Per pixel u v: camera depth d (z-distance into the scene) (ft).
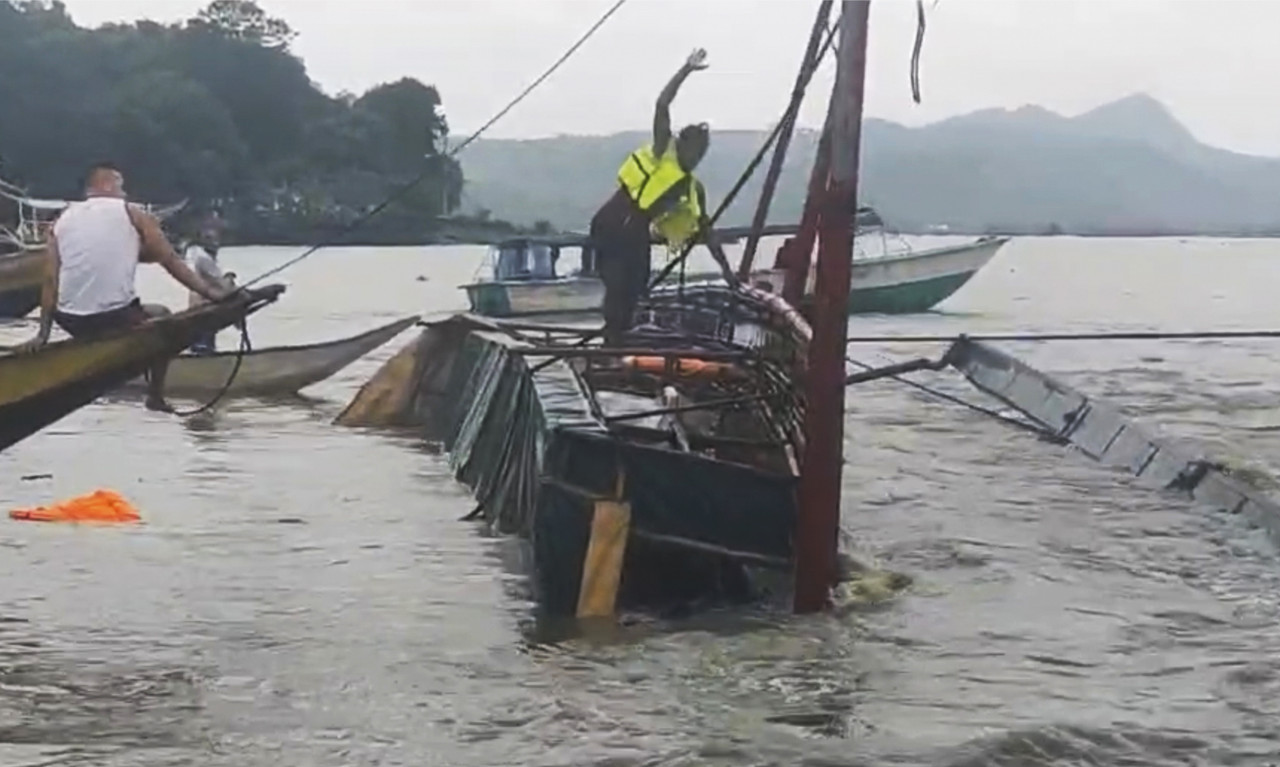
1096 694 32.45
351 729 29.91
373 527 48.08
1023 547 45.78
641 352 46.16
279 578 41.52
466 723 30.17
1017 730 29.99
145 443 65.36
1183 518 49.70
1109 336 63.57
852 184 35.99
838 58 35.73
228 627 36.94
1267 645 36.09
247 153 439.22
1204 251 514.27
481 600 39.14
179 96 425.69
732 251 111.14
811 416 36.81
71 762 28.14
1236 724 30.71
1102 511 50.83
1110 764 28.58
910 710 31.17
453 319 71.82
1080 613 38.65
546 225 449.06
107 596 39.81
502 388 53.47
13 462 60.03
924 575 42.11
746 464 40.63
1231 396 85.92
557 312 122.01
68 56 430.61
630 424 41.73
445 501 52.54
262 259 357.82
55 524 48.42
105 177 42.42
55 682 32.83
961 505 51.98
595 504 36.70
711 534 37.32
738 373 47.47
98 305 41.60
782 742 29.19
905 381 76.38
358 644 35.50
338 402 80.23
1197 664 34.58
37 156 412.57
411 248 451.53
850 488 55.26
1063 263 371.35
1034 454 61.82
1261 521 48.34
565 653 34.50
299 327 137.90
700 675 33.06
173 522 48.80
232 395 80.69
